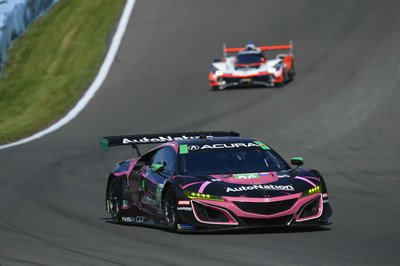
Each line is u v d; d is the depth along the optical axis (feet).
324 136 219.20
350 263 74.02
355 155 192.65
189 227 94.68
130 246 88.99
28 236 100.12
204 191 94.17
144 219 109.29
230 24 429.79
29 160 210.18
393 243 86.12
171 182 98.48
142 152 213.66
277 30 414.41
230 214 92.22
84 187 161.38
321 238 90.17
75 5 466.70
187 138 122.93
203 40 404.98
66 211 129.08
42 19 447.83
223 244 87.25
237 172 100.68
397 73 305.53
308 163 184.14
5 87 355.97
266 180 96.84
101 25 434.30
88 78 356.79
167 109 284.20
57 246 90.63
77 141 240.32
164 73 353.92
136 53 390.21
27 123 291.38
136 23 436.35
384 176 164.45
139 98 311.47
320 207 95.40
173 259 78.69
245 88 317.83
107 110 295.28
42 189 160.35
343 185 152.66
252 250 82.64
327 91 289.33
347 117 243.40
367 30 395.14
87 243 92.73
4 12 413.18
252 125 241.35
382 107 253.03
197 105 286.46
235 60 320.70
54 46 405.59
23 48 408.26
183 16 446.19
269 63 313.12
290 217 93.35
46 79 362.12
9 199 146.82
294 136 221.05
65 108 308.81
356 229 97.76
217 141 108.88
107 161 201.05
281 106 269.64
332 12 436.35
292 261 75.61
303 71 337.52
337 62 343.67
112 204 120.26
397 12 420.36
